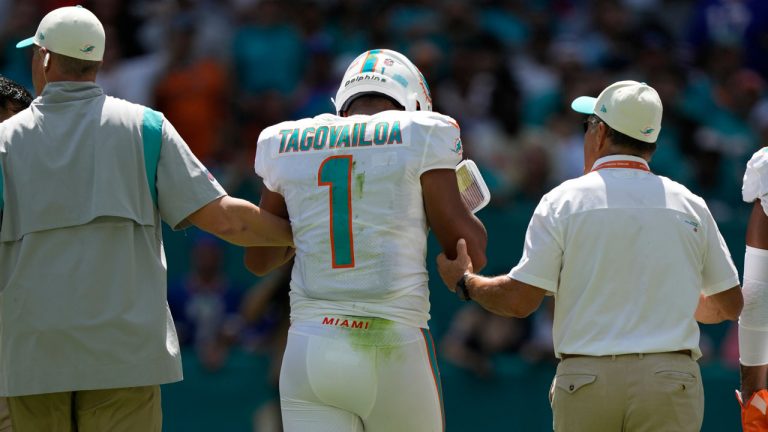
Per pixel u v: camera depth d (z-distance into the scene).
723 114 42.25
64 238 15.03
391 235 14.94
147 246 15.27
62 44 15.29
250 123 37.97
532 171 36.78
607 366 15.16
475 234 15.43
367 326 14.79
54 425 15.31
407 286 14.98
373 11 43.09
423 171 15.07
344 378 14.71
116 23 41.41
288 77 40.16
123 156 15.20
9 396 15.20
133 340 14.98
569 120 38.66
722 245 15.89
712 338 33.53
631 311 15.22
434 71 38.91
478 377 31.22
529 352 31.55
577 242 15.38
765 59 46.62
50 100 15.30
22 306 14.98
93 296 14.92
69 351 14.90
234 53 40.50
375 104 15.85
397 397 14.83
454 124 15.30
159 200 15.53
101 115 15.27
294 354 15.00
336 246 15.00
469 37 40.69
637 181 15.65
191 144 38.38
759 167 16.62
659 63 41.47
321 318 14.96
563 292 15.53
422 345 15.05
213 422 30.62
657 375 15.02
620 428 15.28
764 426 16.91
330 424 14.97
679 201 15.62
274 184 15.66
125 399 15.13
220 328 31.30
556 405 15.64
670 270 15.32
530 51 42.53
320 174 15.18
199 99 38.62
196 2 42.22
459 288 15.56
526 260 15.52
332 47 41.19
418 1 42.97
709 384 31.78
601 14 44.34
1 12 41.22
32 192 15.09
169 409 30.66
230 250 32.69
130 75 39.44
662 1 48.16
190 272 32.69
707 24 46.31
